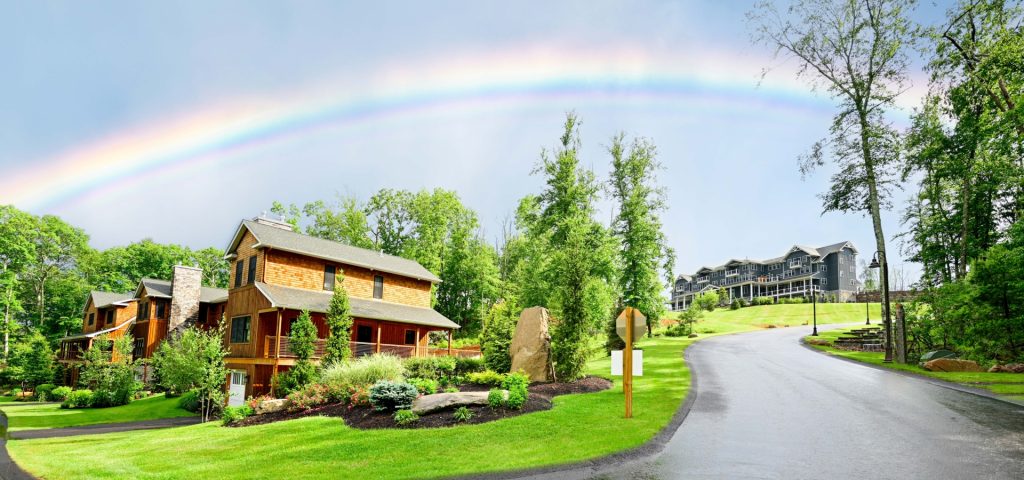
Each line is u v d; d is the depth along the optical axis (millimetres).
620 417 12609
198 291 40750
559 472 8734
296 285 30953
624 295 42219
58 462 10898
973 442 10312
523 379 14312
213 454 11125
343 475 8898
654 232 41750
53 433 21969
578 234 20375
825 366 23500
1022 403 14289
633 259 41406
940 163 30844
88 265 62688
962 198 33219
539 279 48625
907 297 57750
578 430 11391
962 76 27750
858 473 8500
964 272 29797
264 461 10180
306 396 16250
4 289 55375
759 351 31266
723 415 13031
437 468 9031
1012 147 27156
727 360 26031
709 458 9445
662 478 8375
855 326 56188
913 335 27250
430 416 12836
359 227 59625
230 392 29891
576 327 19094
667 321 61250
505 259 68250
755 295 99750
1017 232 23828
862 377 19797
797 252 93750
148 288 41406
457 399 13297
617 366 14031
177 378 25250
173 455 11250
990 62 24734
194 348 25938
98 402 33219
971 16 26562
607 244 41000
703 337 45438
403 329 35625
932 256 35000
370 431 12023
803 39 29609
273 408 16281
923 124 30766
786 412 13375
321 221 59594
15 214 56500
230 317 31891
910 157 30391
